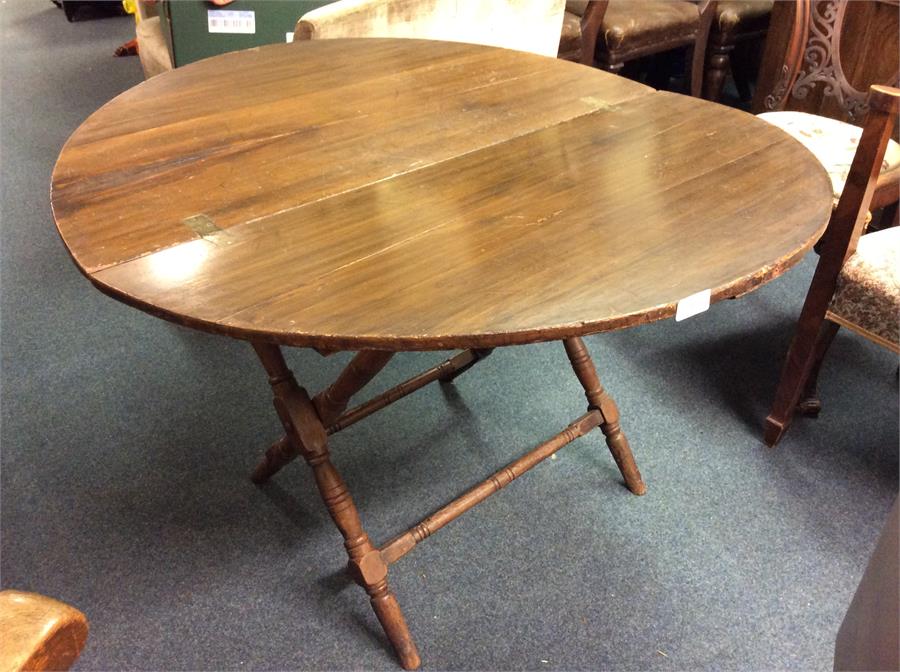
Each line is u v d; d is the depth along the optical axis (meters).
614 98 1.25
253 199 0.94
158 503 1.42
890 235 1.34
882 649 0.84
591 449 1.56
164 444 1.54
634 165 1.03
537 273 0.80
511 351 1.83
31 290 1.99
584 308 0.75
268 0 1.99
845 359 1.80
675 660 1.18
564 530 1.38
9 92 3.19
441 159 1.05
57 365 1.74
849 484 1.48
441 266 0.82
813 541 1.37
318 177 1.00
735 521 1.40
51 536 1.34
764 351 1.83
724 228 0.88
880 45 2.10
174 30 2.00
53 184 0.96
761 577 1.30
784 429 1.53
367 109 1.20
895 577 0.85
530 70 1.37
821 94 2.29
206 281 0.79
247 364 1.77
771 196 0.95
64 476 1.46
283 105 1.21
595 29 2.38
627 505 1.43
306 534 1.37
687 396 1.69
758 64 2.96
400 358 1.82
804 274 2.13
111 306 1.95
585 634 1.21
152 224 0.88
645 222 0.90
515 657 1.18
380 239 0.86
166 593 1.26
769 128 1.13
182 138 1.09
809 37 1.81
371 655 1.18
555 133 1.12
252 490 1.45
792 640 1.21
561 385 1.72
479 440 1.58
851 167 1.23
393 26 1.64
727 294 0.79
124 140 1.08
